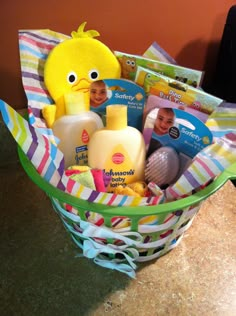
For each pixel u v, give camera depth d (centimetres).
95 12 58
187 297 41
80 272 44
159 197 36
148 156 47
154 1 61
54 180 36
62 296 41
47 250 47
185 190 37
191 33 68
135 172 44
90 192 34
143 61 50
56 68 47
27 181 60
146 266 45
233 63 63
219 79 69
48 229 50
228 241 48
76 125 46
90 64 50
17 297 41
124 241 39
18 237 49
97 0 57
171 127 44
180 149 44
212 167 35
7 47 56
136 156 43
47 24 57
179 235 45
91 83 49
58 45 47
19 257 46
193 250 47
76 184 34
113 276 44
